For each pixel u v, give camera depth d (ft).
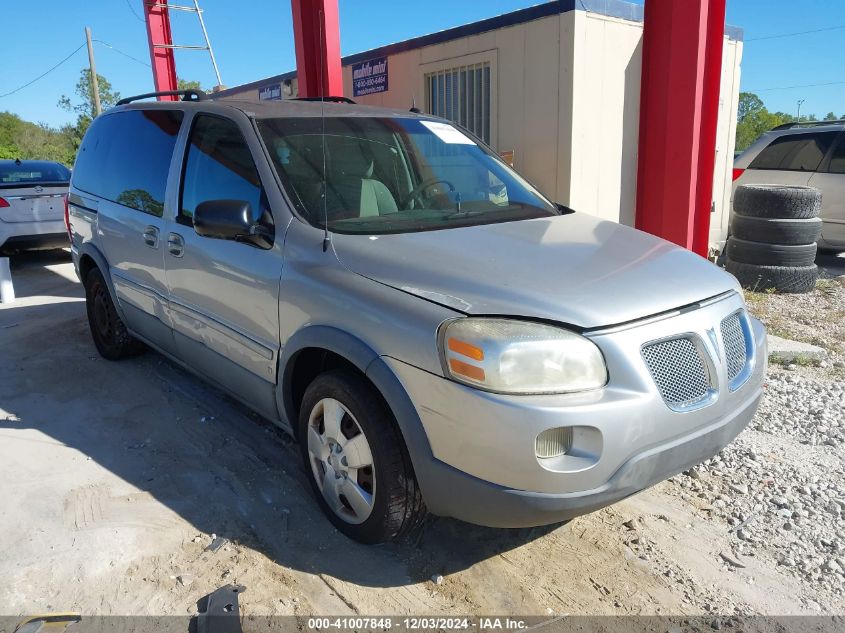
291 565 9.16
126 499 10.69
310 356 10.12
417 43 28.63
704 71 18.47
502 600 8.54
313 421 9.85
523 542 9.71
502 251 9.41
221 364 11.82
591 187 24.18
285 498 10.74
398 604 8.46
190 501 10.63
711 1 18.08
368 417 8.66
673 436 8.02
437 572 9.06
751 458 11.96
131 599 8.50
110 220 15.05
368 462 8.88
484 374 7.48
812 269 24.07
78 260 17.12
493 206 12.01
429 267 8.80
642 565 9.20
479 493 7.73
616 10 23.29
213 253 11.35
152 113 14.53
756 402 9.33
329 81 24.26
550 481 7.45
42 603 8.43
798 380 15.49
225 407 14.21
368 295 8.72
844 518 10.17
